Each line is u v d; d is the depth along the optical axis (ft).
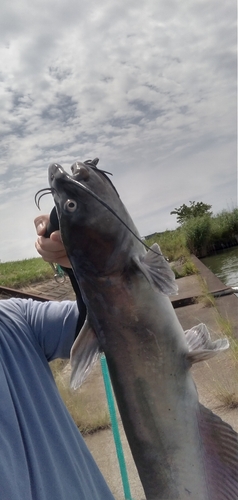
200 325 1.71
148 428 1.58
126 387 1.58
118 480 2.97
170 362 1.55
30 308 1.58
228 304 7.04
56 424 1.32
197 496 1.55
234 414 3.43
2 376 1.25
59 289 10.56
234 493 1.53
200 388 4.04
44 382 1.39
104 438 3.54
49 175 1.60
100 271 1.53
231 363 4.40
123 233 1.55
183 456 1.56
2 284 10.80
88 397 4.33
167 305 1.58
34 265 15.93
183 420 1.56
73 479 1.26
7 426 1.18
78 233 1.51
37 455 1.21
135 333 1.55
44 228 1.65
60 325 1.56
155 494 1.61
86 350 1.56
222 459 1.56
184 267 12.15
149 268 1.52
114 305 1.54
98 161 1.69
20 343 1.41
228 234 19.33
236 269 14.07
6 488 1.06
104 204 1.49
